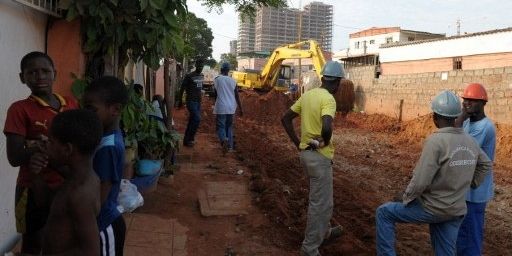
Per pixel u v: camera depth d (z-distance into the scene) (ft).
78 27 17.72
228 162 33.58
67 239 8.34
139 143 21.75
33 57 11.13
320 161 16.65
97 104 9.52
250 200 24.00
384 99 91.71
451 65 81.56
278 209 22.45
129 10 17.88
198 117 38.47
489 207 31.32
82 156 8.36
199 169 30.58
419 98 80.38
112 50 18.19
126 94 9.98
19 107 10.99
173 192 24.44
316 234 17.01
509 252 22.36
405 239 22.06
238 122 71.97
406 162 47.11
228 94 36.11
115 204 9.87
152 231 19.11
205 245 18.39
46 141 10.05
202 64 37.91
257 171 31.22
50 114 11.23
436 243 15.07
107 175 9.38
